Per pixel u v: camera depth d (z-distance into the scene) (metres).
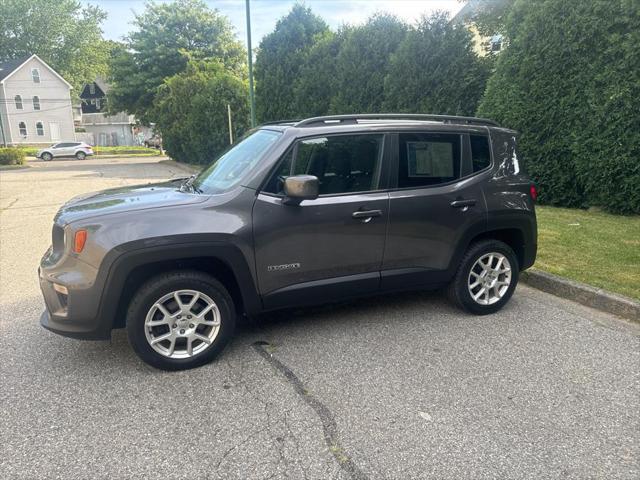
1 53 58.22
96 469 2.49
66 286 3.25
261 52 17.64
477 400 3.10
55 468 2.50
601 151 7.90
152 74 35.38
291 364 3.59
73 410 3.02
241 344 3.93
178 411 3.00
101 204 3.60
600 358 3.66
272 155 3.69
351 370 3.50
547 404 3.04
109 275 3.22
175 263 3.50
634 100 7.45
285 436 2.75
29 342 4.01
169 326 3.45
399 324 4.31
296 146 3.75
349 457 2.57
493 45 13.64
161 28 35.59
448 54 10.77
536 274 5.25
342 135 3.89
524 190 4.55
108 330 3.35
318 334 4.11
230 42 38.00
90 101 69.62
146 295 3.32
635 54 7.30
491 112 9.41
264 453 2.61
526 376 3.39
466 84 10.56
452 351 3.78
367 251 3.96
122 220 3.29
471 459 2.55
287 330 4.19
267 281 3.67
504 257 4.53
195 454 2.60
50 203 12.19
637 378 3.36
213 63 28.27
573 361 3.61
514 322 4.35
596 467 2.48
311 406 3.04
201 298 3.52
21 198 13.20
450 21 10.97
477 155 4.39
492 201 4.36
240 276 3.56
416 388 3.24
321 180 3.80
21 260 6.70
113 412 3.00
